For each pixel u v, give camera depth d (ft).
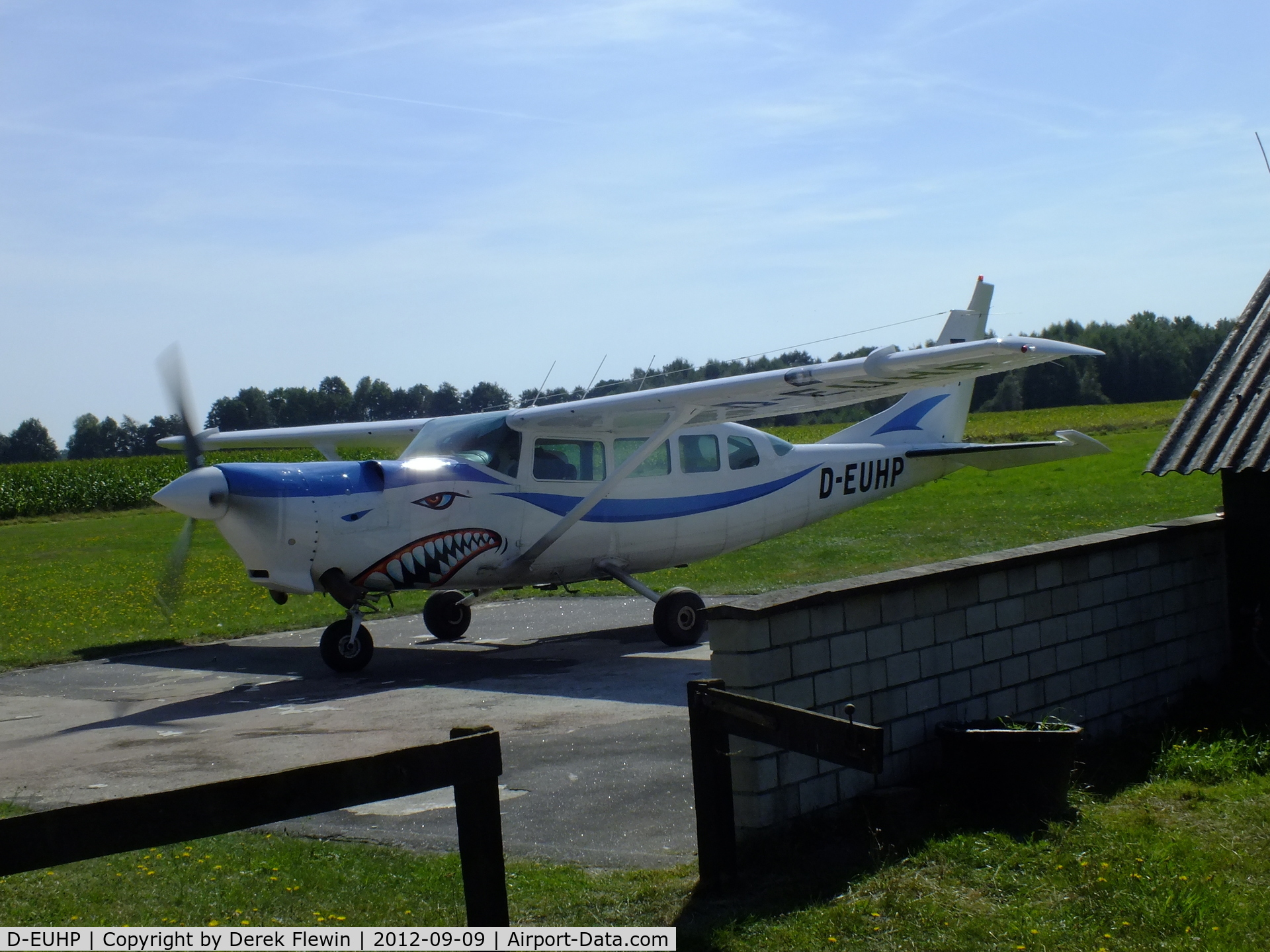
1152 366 264.52
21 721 28.30
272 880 14.47
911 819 15.52
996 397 248.73
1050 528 57.31
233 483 29.91
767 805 14.60
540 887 14.03
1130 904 12.34
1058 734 15.17
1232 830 14.93
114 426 336.90
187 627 43.11
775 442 40.45
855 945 11.82
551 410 33.86
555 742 22.54
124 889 14.17
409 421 42.73
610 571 36.52
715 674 14.99
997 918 12.30
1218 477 75.97
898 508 73.46
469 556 33.14
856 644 16.08
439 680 30.78
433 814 18.07
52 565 68.80
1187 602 22.20
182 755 23.27
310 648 37.88
